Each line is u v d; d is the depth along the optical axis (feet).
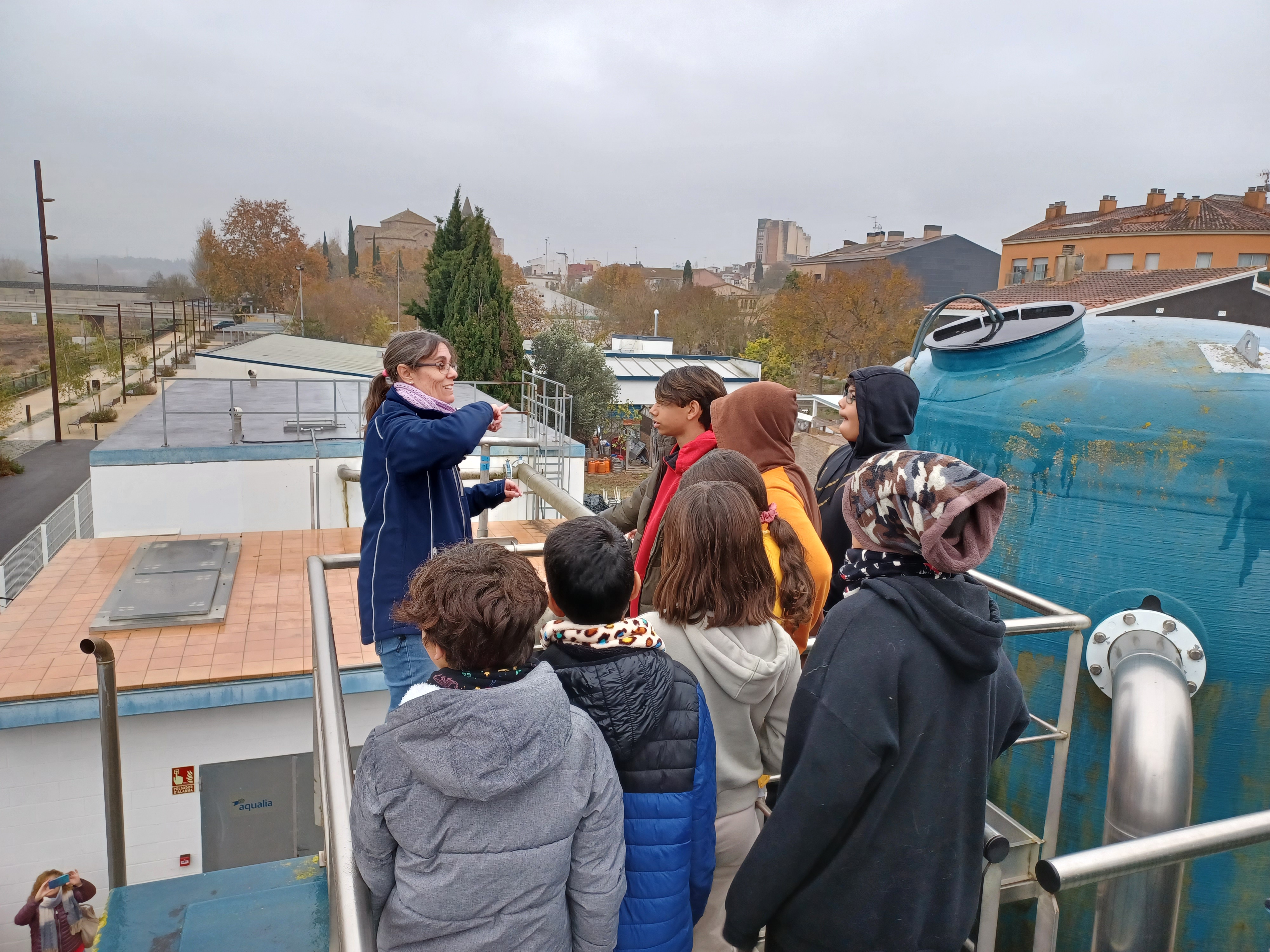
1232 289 77.61
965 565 4.71
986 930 5.64
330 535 31.86
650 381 124.88
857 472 5.31
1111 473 8.89
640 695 5.17
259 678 20.74
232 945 8.10
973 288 216.95
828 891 5.15
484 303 109.91
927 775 4.92
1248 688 8.38
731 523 6.08
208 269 265.75
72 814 20.25
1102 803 8.96
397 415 7.78
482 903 4.35
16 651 21.35
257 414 44.24
